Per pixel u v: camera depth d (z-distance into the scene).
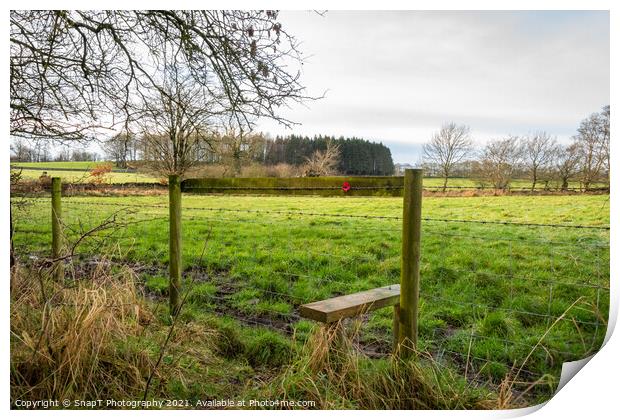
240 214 12.49
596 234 8.49
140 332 3.25
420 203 2.62
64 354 2.60
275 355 3.34
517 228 9.98
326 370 2.73
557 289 5.07
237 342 3.51
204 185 3.92
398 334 2.80
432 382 2.61
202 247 7.57
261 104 4.46
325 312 2.50
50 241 7.02
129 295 3.56
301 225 10.28
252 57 4.33
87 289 3.13
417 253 2.64
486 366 3.30
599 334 3.68
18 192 4.97
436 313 4.45
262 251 7.17
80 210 9.09
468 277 5.52
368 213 14.34
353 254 7.00
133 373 2.75
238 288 5.30
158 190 10.97
